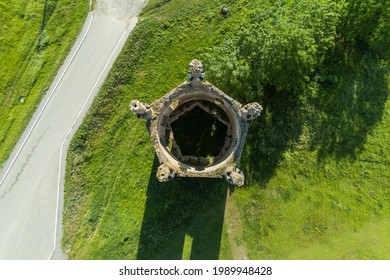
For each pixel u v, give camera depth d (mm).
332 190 34344
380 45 35062
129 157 34875
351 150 34719
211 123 33125
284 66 30078
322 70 35125
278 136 34594
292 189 34312
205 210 34156
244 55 30000
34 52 35594
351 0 30031
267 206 34156
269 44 28281
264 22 30203
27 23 35625
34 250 34344
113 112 35281
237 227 34062
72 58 35531
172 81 35594
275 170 34469
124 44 35719
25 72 35344
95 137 35125
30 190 34719
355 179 34469
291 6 32812
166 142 30234
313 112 34781
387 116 34875
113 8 36125
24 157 34906
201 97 29781
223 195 34250
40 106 35125
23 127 34844
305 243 33781
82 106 35156
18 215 34625
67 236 34406
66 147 34906
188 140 33312
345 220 34000
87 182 34844
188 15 36250
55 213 34562
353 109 34938
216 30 36125
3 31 35219
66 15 35906
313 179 34438
